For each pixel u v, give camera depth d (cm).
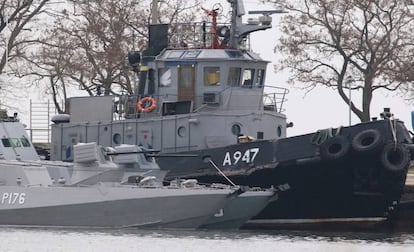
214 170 14250
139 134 14800
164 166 14450
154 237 12719
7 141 14125
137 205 13200
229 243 12556
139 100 15012
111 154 13725
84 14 19775
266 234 13612
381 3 18812
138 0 19738
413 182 15825
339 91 19075
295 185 14188
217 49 14850
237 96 14750
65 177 13675
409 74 18662
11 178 13462
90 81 19438
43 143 16875
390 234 14150
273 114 14825
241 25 15025
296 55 19188
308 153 13962
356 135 13850
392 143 13762
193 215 13300
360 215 14375
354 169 13975
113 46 19362
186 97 14800
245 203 13525
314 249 12362
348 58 19000
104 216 13212
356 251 12281
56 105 19238
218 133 14525
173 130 14625
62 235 12738
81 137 15150
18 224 13300
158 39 15138
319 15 19012
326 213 14388
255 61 14900
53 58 19425
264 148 14162
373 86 18962
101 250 11869
